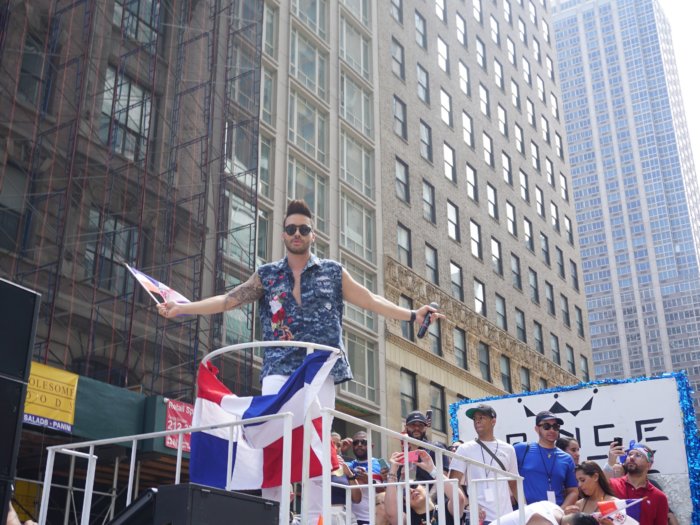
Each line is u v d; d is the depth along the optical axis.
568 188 55.12
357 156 33.06
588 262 144.38
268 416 3.75
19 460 17.47
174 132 22.70
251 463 4.11
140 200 20.75
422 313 4.62
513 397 13.18
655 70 152.38
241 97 26.50
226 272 23.58
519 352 41.81
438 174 38.69
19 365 3.66
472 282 39.09
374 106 34.81
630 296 138.88
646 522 8.15
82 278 18.66
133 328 19.61
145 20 23.11
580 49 160.12
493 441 7.75
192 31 24.56
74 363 18.03
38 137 18.31
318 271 4.55
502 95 48.50
